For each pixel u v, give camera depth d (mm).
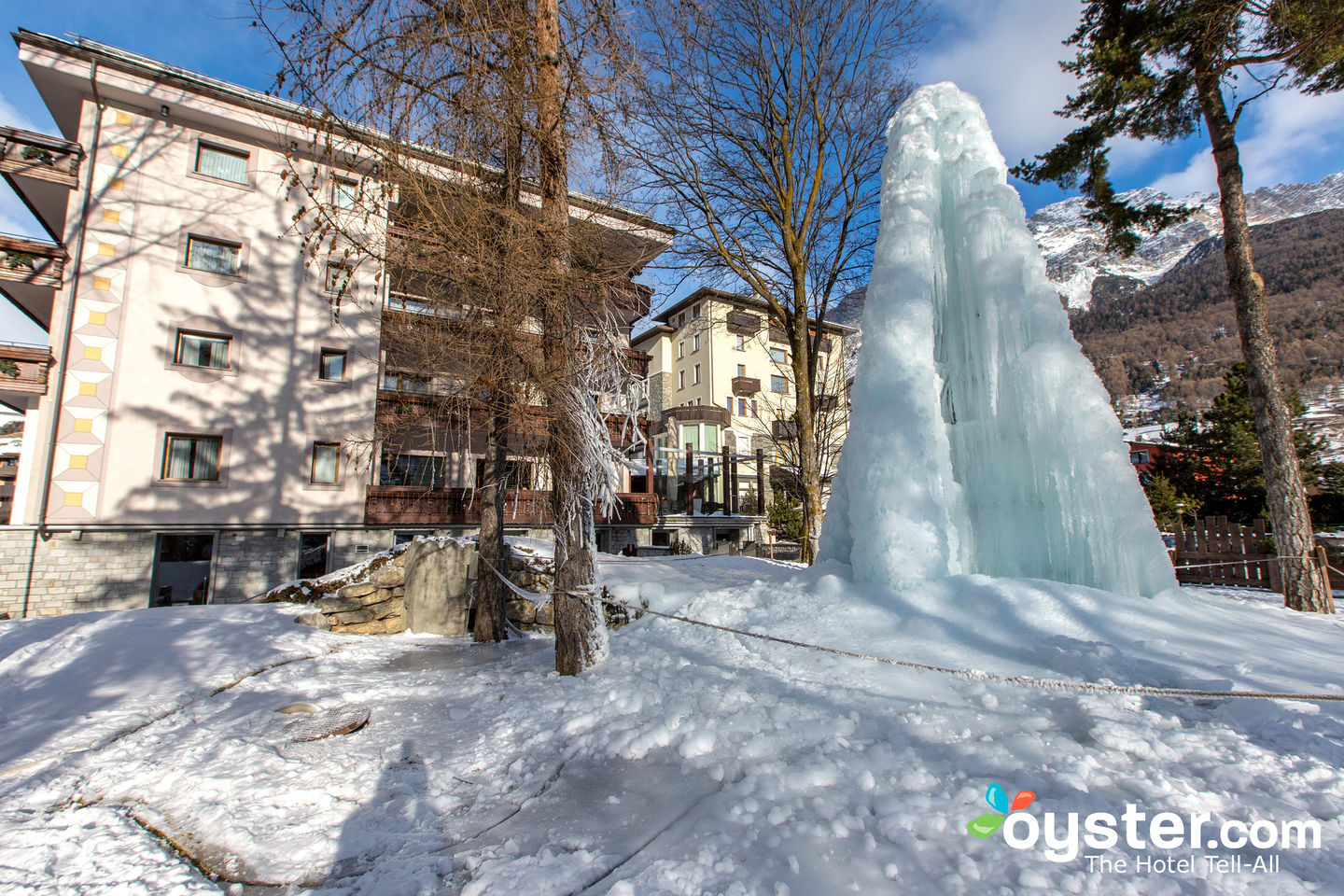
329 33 4637
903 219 6598
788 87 11703
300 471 16328
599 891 2184
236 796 3098
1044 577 5785
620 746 3531
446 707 4625
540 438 5605
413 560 8234
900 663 3584
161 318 15188
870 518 5707
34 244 14070
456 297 5227
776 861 2271
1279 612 6230
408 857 2545
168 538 15109
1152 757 2926
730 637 5324
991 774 2809
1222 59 9289
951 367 6652
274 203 16594
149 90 15016
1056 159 11008
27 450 14148
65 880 2391
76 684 4973
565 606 5273
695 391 36156
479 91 4926
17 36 13758
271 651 6320
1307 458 19031
